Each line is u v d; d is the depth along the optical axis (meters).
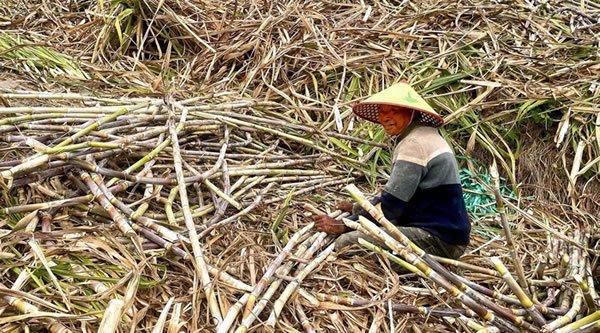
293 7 5.42
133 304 2.57
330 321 2.80
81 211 3.00
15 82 4.07
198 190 3.38
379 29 5.32
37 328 2.39
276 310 2.66
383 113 3.18
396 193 3.10
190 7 5.59
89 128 3.11
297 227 3.40
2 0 5.70
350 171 4.05
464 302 2.67
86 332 2.38
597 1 6.13
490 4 5.74
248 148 4.00
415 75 4.87
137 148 3.34
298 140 4.11
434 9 5.55
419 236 3.14
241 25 5.33
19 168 2.83
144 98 3.96
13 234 2.68
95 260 2.78
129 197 3.22
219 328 2.51
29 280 2.56
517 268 2.92
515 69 4.95
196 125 3.75
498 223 3.87
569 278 3.16
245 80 4.86
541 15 5.75
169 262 2.91
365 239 3.18
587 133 4.38
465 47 5.13
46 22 5.49
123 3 5.38
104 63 5.02
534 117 4.54
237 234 3.20
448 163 3.13
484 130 4.53
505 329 2.74
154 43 5.45
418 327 2.84
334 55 4.99
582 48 5.15
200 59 5.16
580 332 2.64
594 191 4.16
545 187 4.28
